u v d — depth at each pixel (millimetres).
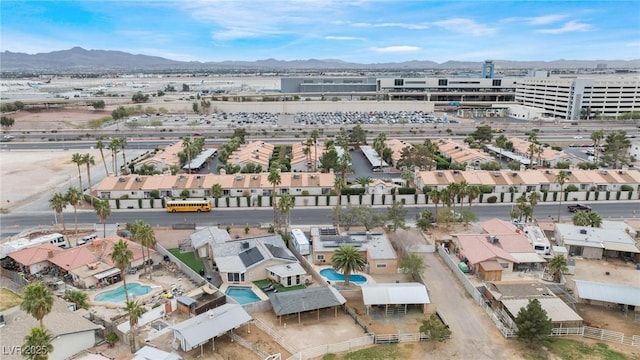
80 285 73500
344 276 77062
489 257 76688
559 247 83812
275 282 76000
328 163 135125
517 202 104688
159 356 52156
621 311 65500
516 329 59812
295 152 166500
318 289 67938
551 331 58094
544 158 153375
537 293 67688
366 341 58344
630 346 57125
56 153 176875
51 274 78250
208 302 65812
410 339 58844
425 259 84188
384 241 86250
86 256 78750
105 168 148125
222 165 143750
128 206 113438
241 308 62281
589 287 66938
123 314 64500
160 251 86312
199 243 85125
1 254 83000
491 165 139000
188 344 54500
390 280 76688
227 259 79062
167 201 111062
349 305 68562
